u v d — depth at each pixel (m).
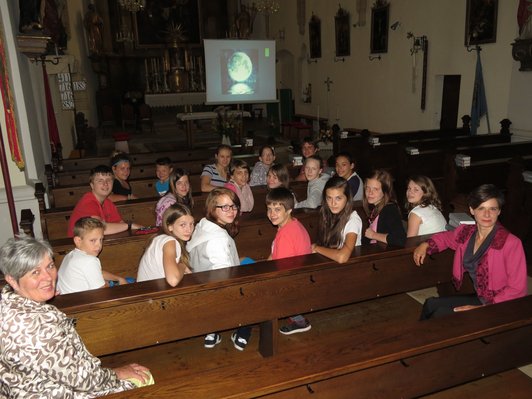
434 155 7.14
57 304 2.57
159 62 19.55
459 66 9.91
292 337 3.68
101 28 17.17
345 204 3.25
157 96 16.27
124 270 4.03
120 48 19.23
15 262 1.87
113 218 4.44
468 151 6.59
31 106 6.42
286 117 17.58
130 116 16.86
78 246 3.04
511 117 8.80
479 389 2.85
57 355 1.85
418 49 10.91
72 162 7.77
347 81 14.01
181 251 3.05
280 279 3.06
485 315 2.41
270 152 6.00
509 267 2.70
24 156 5.54
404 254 3.40
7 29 5.35
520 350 2.54
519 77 8.55
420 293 4.41
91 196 4.17
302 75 16.80
